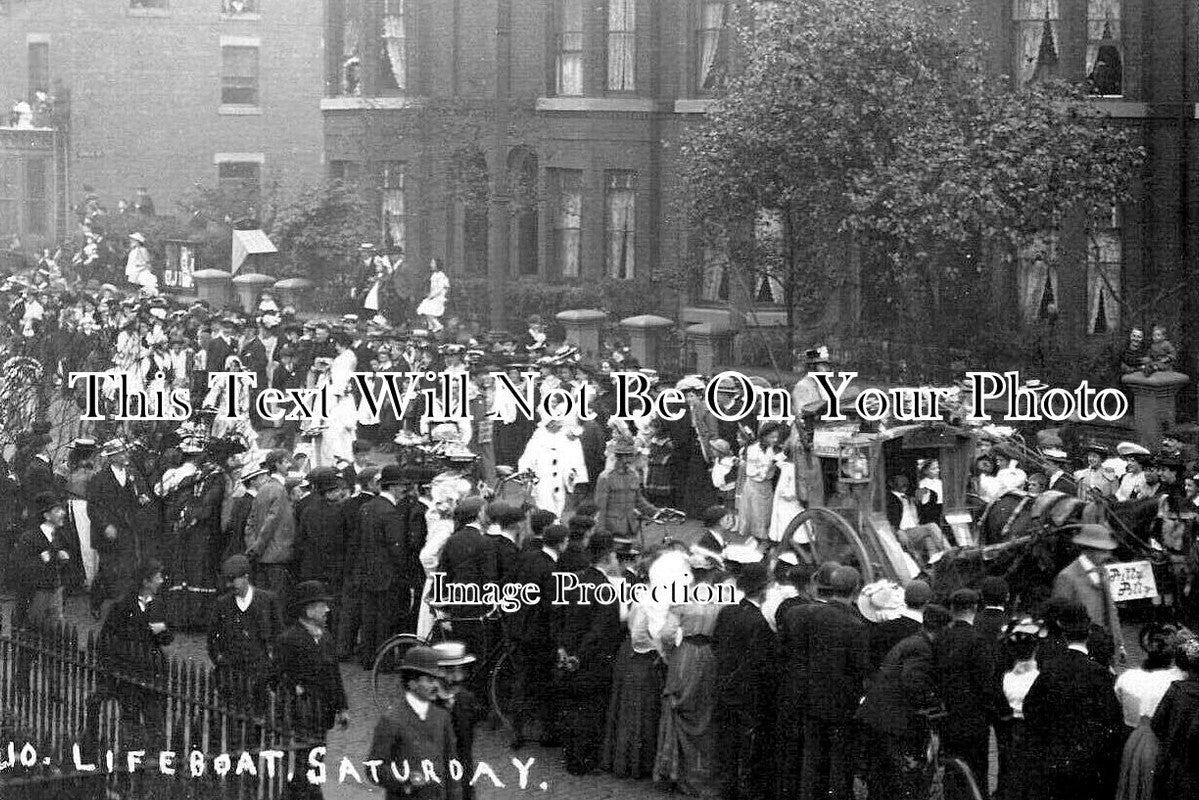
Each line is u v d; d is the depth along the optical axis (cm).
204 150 6212
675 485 2442
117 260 5125
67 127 6109
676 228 4069
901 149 3030
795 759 1406
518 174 4384
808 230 3338
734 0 3919
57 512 1878
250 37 6228
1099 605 1588
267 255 4684
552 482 2320
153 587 1527
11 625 1698
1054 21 3419
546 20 4319
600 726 1539
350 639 1867
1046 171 2977
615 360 2900
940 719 1332
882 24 3128
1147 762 1246
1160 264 3341
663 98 4162
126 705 1404
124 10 6112
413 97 4491
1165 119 3344
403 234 4600
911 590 1399
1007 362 3012
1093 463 2088
